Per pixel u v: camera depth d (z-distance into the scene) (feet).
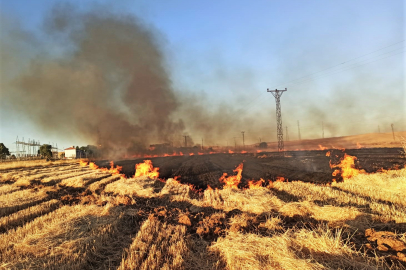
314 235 19.03
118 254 18.95
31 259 17.52
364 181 45.68
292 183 48.52
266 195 36.01
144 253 18.45
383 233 18.95
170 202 38.45
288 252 16.38
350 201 32.55
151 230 23.43
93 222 25.32
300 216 26.20
